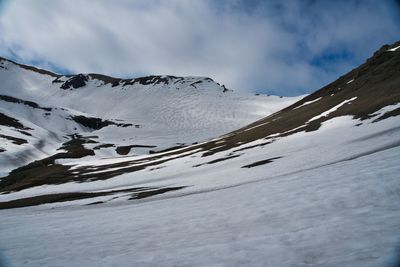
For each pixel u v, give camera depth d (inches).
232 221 474.6
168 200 989.8
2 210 1720.0
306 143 1640.0
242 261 294.0
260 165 1386.6
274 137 2353.6
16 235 690.2
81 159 5073.8
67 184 2682.1
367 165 681.6
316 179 675.4
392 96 1817.2
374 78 2672.2
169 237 439.5
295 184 681.0
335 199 463.2
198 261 313.0
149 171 2541.8
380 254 250.5
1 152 5364.2
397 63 2642.7
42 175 3631.9
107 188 2058.3
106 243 461.7
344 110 2167.8
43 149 6318.9
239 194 741.3
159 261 331.9
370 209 379.2
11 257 453.4
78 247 461.7
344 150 1122.0
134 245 421.7
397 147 829.8
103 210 1051.3
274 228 387.9
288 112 3848.4
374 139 1139.9
